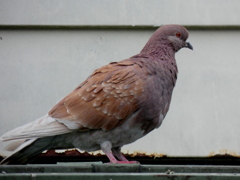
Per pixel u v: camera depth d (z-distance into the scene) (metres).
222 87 13.98
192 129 13.77
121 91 10.63
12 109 13.64
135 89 10.66
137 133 10.98
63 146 10.94
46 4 13.96
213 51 14.11
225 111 13.88
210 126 13.81
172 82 11.48
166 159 13.77
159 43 11.81
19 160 10.65
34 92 13.74
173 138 13.72
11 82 13.75
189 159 13.87
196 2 14.12
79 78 13.84
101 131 10.67
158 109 10.91
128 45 14.00
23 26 13.91
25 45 13.94
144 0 14.05
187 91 13.94
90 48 13.97
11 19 13.86
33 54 13.91
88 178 7.36
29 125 10.36
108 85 10.69
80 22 13.92
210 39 14.16
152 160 13.84
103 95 10.62
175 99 13.88
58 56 13.92
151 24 13.97
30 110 13.65
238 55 14.12
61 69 13.88
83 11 13.97
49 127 10.35
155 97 10.81
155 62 11.26
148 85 10.77
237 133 13.79
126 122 10.71
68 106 10.61
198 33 14.17
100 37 14.02
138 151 13.64
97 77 10.88
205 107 13.88
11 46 13.90
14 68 13.82
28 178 7.27
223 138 13.77
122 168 8.24
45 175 7.29
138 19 13.98
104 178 7.36
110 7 14.02
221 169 8.43
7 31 13.96
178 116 13.81
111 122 10.59
